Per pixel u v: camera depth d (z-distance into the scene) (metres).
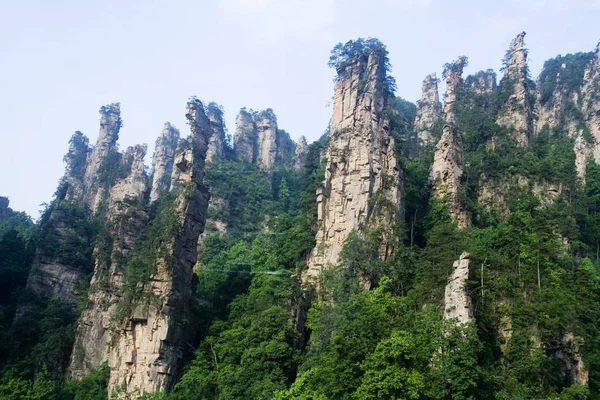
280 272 100.50
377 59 110.81
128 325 87.06
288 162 188.62
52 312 111.94
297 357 80.69
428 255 86.62
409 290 84.00
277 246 112.44
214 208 148.62
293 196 161.25
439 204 101.75
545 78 171.62
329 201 101.00
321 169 113.75
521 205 105.31
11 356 103.56
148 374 83.69
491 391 64.12
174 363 86.31
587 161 130.00
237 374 79.00
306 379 72.50
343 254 91.38
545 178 112.94
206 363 86.12
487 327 72.12
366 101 105.75
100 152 177.38
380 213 95.31
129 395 82.12
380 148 102.06
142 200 126.94
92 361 100.75
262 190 159.00
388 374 62.72
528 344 69.69
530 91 151.88
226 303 101.75
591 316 77.94
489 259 80.62
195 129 106.75
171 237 92.12
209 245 132.12
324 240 98.31
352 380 65.25
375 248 91.31
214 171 159.25
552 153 126.19
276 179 171.50
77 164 180.00
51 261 121.19
